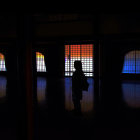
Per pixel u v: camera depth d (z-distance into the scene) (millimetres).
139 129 2955
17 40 1382
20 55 1382
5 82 10570
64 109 4320
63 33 5219
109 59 12547
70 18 5039
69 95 6418
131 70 13008
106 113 3963
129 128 3008
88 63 14086
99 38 4965
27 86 1409
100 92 7148
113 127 3061
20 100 1396
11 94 6535
